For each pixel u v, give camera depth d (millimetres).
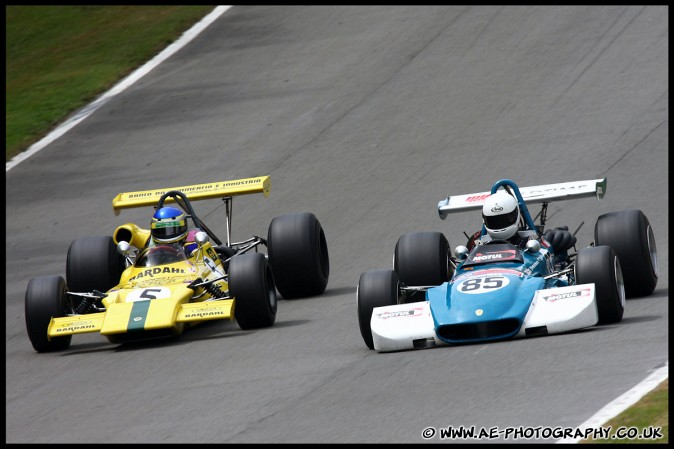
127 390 38656
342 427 31141
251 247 54594
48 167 82688
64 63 105000
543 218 47719
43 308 45281
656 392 29766
